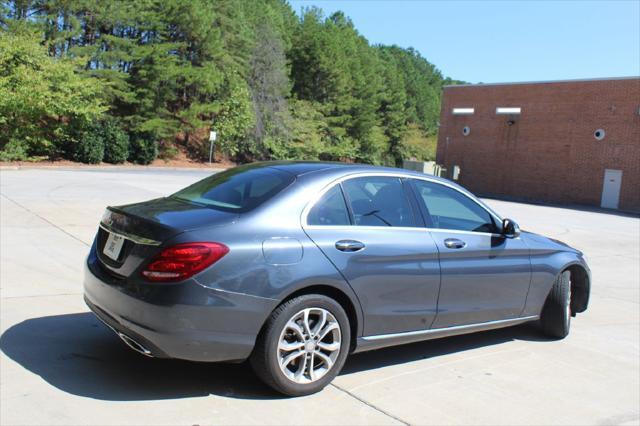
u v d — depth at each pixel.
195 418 3.44
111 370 4.07
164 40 36.00
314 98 53.59
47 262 7.32
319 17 69.81
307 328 3.83
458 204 4.96
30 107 25.77
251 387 3.95
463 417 3.77
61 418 3.31
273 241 3.73
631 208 31.97
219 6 40.56
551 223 20.08
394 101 67.88
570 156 34.56
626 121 32.16
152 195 16.17
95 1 31.19
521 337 5.75
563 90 34.81
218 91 39.16
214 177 4.79
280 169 4.43
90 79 29.17
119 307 3.66
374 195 4.43
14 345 4.40
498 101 38.03
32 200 12.90
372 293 4.13
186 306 3.43
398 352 5.00
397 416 3.70
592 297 8.09
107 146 32.47
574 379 4.65
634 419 3.95
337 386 4.11
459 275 4.68
